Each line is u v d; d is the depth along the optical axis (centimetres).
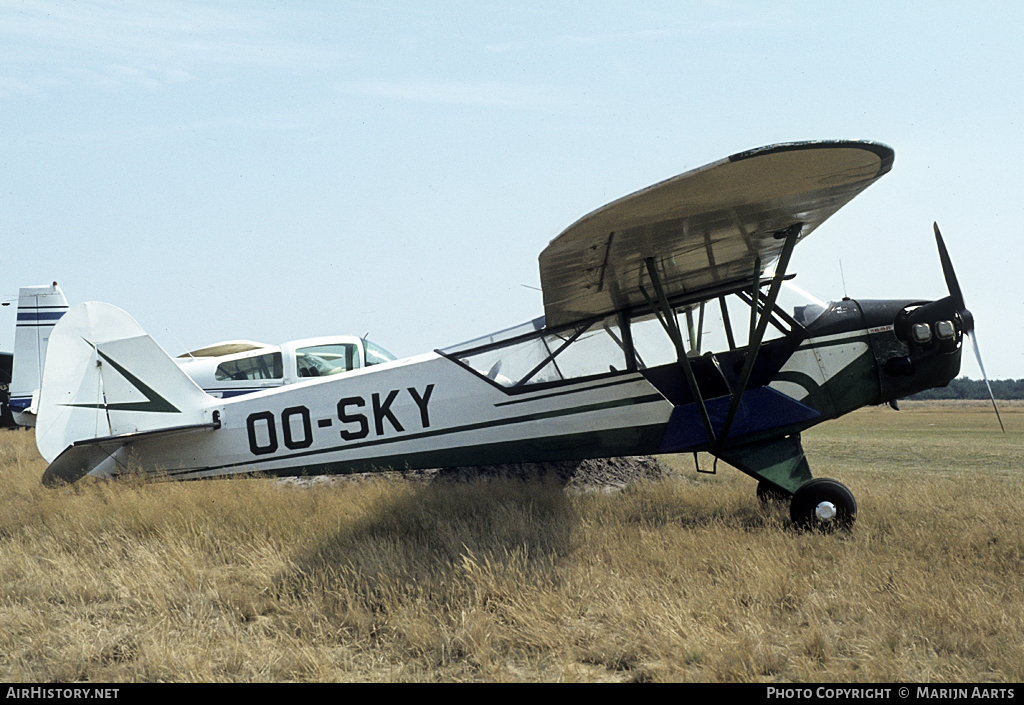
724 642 360
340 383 786
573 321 736
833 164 459
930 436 2244
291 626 408
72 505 673
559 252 536
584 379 732
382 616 413
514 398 746
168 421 802
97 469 796
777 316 705
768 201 515
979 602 403
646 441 722
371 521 611
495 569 470
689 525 633
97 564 520
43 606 438
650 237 549
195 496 673
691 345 716
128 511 634
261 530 591
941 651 360
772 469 665
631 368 724
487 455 755
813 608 412
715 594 431
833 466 1230
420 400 767
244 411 800
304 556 512
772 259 679
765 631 381
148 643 372
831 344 698
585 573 471
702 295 715
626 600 421
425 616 403
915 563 484
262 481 753
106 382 803
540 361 743
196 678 335
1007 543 543
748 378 675
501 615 414
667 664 345
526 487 767
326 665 344
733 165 438
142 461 802
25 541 593
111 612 430
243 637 387
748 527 629
